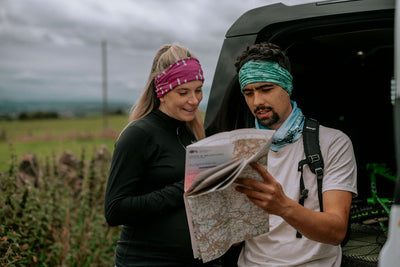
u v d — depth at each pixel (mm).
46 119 71688
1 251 2730
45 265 3041
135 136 1755
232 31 2361
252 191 1498
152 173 1787
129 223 1726
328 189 1706
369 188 3129
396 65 1209
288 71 1781
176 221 1771
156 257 1776
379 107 3242
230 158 1435
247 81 1768
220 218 1596
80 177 4277
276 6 2299
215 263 1985
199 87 1845
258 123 1940
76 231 3676
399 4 1185
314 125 1832
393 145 3248
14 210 3039
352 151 1798
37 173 4574
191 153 1396
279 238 1795
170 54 1820
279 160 1827
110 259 3486
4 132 15727
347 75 3240
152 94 1917
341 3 2160
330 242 1613
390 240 1125
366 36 2830
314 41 2746
